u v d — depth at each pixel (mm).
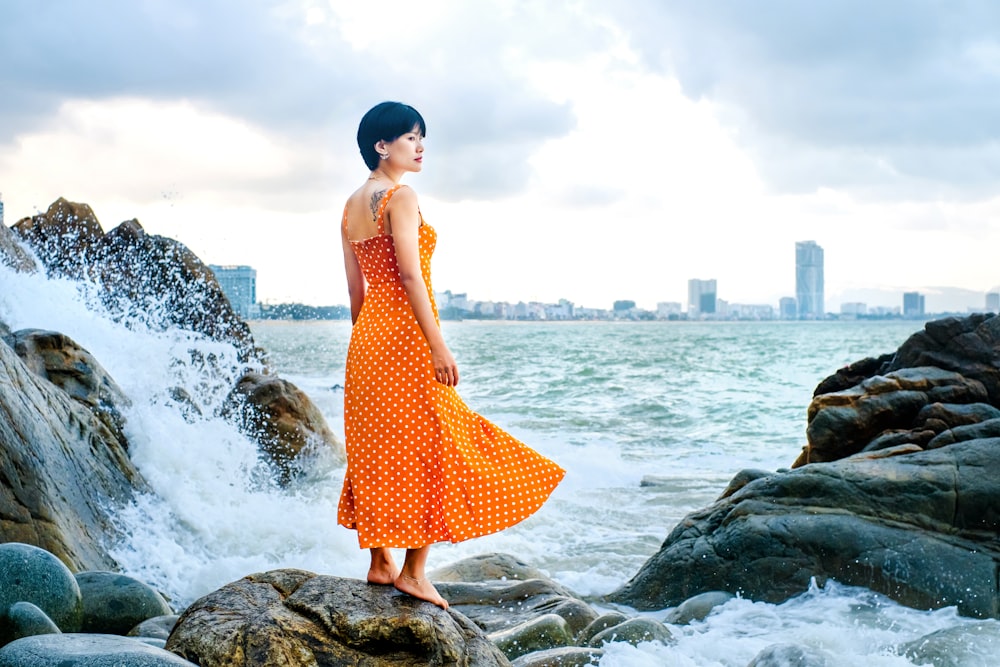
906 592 6363
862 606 6270
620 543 8969
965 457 6934
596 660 5023
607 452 14695
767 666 4645
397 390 3605
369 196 3729
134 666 3049
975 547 6516
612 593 7246
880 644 5426
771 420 19453
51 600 4777
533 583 6672
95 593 5410
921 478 6832
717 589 6805
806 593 6551
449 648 3518
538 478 3721
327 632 3471
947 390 7910
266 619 3449
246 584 3709
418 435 3596
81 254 16500
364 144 3852
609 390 26891
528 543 8984
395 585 3705
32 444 6984
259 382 13750
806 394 25328
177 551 8000
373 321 3686
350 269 3934
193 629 3402
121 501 8062
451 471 3578
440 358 3594
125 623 5359
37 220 17391
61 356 9398
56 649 3160
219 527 8742
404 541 3570
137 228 18094
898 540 6574
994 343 8070
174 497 8891
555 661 4992
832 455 8070
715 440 16625
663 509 10430
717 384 29469
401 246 3609
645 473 12836
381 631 3455
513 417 20109
